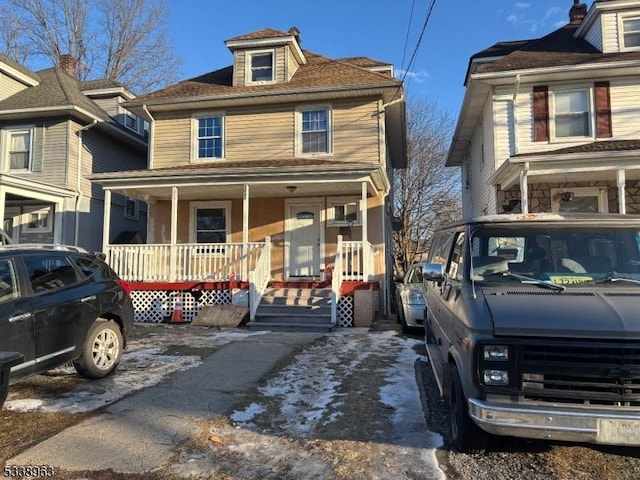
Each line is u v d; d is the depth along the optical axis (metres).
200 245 11.63
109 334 5.99
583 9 15.86
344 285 10.80
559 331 2.98
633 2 12.43
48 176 15.61
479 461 3.44
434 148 28.08
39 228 15.52
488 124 13.34
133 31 31.70
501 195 12.40
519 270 3.96
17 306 4.69
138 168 19.78
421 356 7.05
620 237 4.00
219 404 4.81
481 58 15.88
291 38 14.23
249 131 14.03
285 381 5.68
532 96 12.43
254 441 3.88
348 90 13.00
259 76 14.80
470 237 4.20
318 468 3.37
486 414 3.00
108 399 4.97
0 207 12.36
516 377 3.01
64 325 5.21
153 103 13.98
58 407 4.71
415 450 3.66
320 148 13.62
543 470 3.29
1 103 15.99
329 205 13.39
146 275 11.81
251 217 13.77
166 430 4.10
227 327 10.12
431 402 4.83
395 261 27.91
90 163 16.67
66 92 16.20
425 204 28.56
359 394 5.11
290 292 11.23
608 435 2.83
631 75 12.01
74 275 5.67
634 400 2.88
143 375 5.96
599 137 11.95
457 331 3.65
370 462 3.45
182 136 14.40
